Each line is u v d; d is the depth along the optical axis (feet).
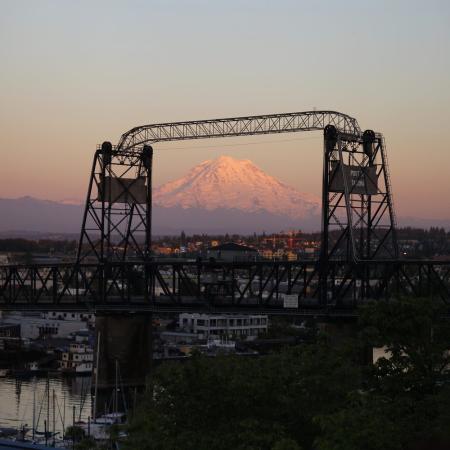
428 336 369.30
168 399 340.39
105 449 389.39
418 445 151.02
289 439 297.12
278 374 344.28
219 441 318.04
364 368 372.99
